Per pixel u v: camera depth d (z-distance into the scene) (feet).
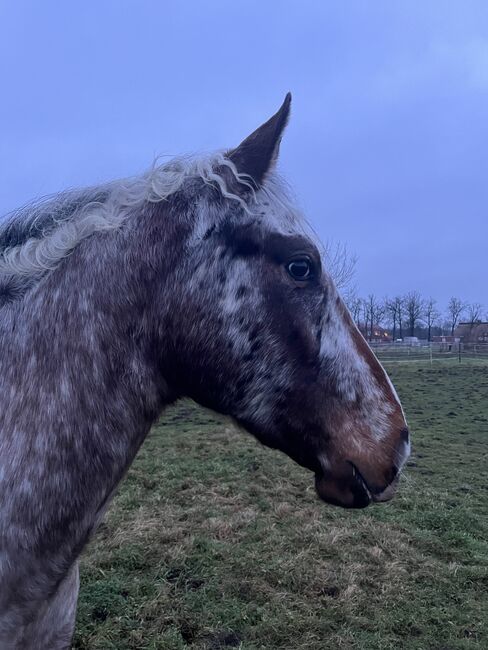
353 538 15.51
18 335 4.97
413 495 19.60
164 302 5.10
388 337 174.09
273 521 16.42
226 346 5.11
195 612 11.53
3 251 5.42
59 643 5.61
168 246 5.13
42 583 4.76
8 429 4.65
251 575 13.11
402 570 13.83
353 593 12.62
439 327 203.00
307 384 5.21
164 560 13.53
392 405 5.49
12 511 4.53
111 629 10.77
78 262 5.15
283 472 21.39
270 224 5.21
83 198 5.61
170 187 5.32
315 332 5.23
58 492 4.67
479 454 26.94
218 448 24.75
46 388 4.78
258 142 5.37
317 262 5.32
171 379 5.30
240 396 5.24
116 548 14.02
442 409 41.60
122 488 18.70
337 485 5.27
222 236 5.15
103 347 4.96
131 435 5.10
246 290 5.12
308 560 13.94
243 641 10.78
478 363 78.64
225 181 5.28
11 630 4.74
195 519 16.28
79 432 4.79
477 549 15.52
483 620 12.01
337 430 5.24
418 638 11.31
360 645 10.84
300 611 11.85
